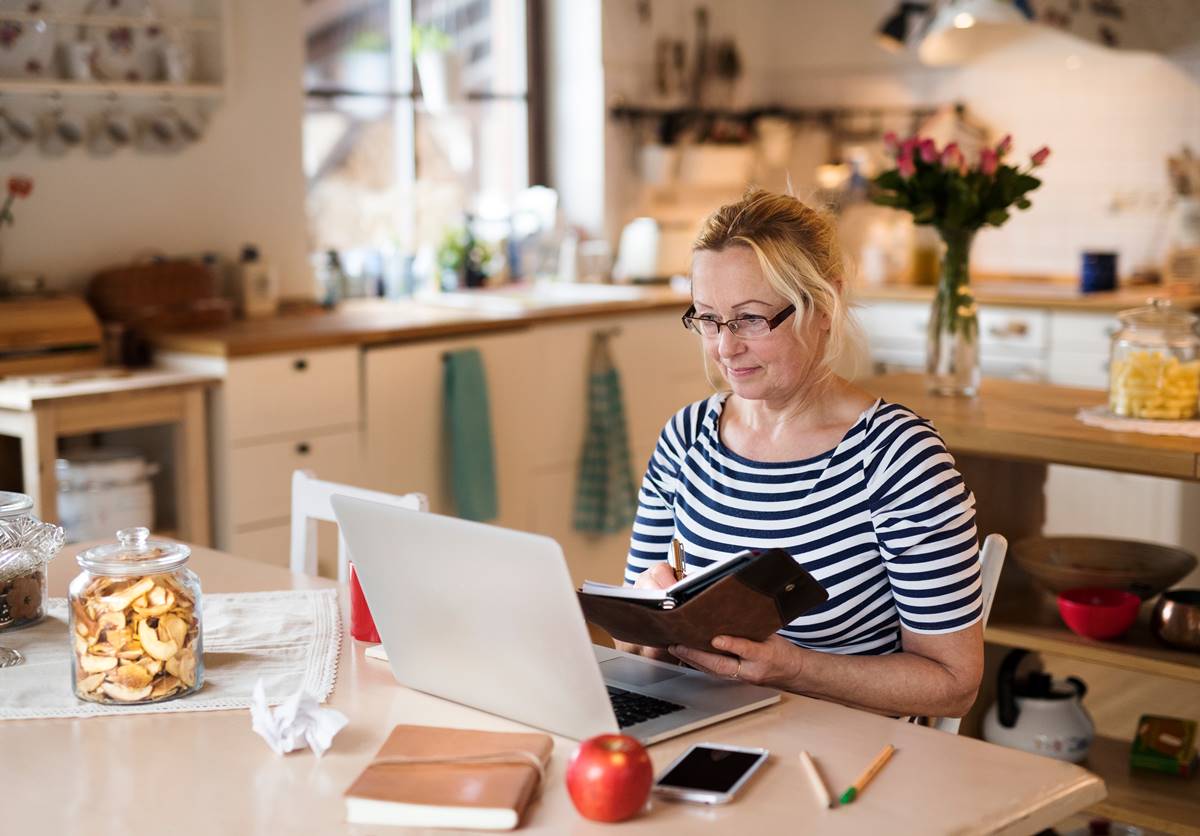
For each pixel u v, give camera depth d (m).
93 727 1.49
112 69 3.93
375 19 4.84
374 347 3.90
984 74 5.45
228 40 4.05
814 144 5.95
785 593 1.53
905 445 1.69
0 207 3.74
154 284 3.86
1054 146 5.32
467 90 5.18
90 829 1.24
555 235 5.22
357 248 4.85
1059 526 4.33
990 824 1.24
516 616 1.39
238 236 4.29
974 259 5.59
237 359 3.55
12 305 3.53
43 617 1.89
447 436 4.11
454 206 5.12
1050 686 2.74
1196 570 3.62
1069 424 2.70
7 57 3.71
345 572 2.19
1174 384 2.70
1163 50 4.93
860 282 5.40
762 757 1.37
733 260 1.68
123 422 3.36
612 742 1.25
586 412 4.54
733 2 5.84
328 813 1.27
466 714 1.52
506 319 4.21
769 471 1.76
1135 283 5.12
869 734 1.45
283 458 3.69
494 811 1.21
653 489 1.92
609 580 4.70
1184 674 2.46
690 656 1.59
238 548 3.61
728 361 1.71
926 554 1.66
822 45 5.88
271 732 1.41
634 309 4.61
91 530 3.43
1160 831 2.46
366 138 4.85
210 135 4.18
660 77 5.55
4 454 3.41
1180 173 5.03
